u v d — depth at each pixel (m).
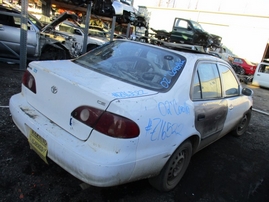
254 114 7.24
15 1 11.59
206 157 3.70
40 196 2.23
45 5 10.44
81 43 10.84
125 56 2.83
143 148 1.99
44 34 7.39
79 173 1.85
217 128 3.27
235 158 3.85
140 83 2.38
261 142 4.82
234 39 25.58
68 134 2.03
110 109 1.85
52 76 2.24
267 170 3.65
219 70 3.32
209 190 2.84
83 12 11.65
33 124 2.16
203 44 13.88
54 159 2.01
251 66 18.47
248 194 2.92
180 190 2.72
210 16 26.72
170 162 2.38
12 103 2.49
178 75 2.52
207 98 2.90
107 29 14.73
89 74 2.39
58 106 2.14
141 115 1.95
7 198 2.13
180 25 13.75
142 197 2.47
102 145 1.85
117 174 1.85
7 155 2.71
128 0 12.73
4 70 6.29
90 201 2.29
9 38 6.91
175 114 2.27
